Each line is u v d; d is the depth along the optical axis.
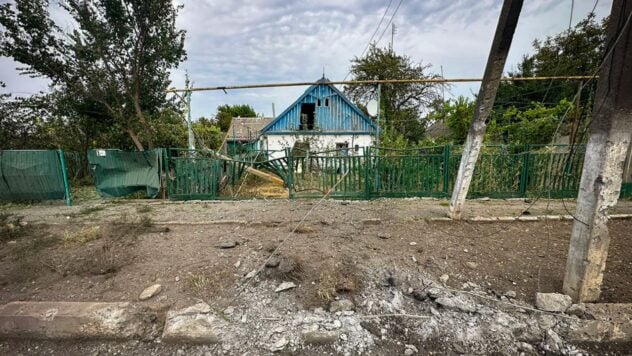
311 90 16.64
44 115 9.95
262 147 16.67
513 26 3.65
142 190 7.17
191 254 3.43
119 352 2.08
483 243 3.67
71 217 5.30
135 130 10.61
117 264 3.16
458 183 4.56
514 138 10.96
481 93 4.14
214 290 2.66
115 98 9.31
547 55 15.98
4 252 3.61
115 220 4.96
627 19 1.95
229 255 3.38
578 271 2.34
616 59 2.05
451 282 2.77
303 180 6.82
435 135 22.42
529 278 2.80
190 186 6.89
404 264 3.10
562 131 9.49
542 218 4.63
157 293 2.62
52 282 2.83
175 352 2.06
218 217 5.16
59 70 8.86
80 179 10.34
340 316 2.30
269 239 3.88
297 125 16.83
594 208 2.23
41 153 6.38
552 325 2.14
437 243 3.68
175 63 10.19
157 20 9.20
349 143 16.55
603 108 2.16
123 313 2.27
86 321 2.20
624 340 2.06
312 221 4.75
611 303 2.32
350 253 3.37
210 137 18.64
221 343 2.11
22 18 7.92
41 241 3.85
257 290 2.67
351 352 2.03
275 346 2.06
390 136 12.01
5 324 2.21
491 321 2.22
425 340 2.10
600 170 2.19
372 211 5.40
